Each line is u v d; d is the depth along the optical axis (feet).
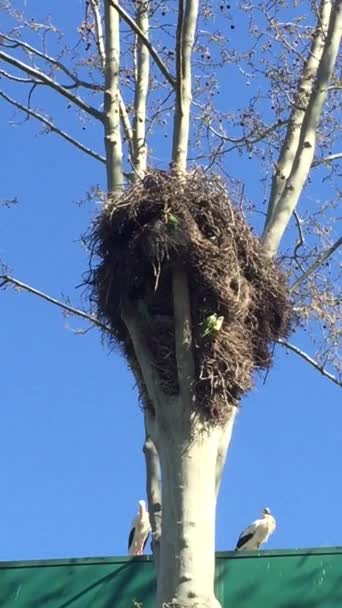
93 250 30.32
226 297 28.63
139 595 35.14
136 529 38.99
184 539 27.07
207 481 27.81
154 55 34.68
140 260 29.48
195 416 28.17
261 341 29.96
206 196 29.35
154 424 29.22
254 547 39.29
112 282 30.04
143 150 36.99
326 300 37.06
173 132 34.22
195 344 28.50
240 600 34.58
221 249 28.94
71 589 35.40
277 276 30.58
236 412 29.32
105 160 36.73
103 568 35.65
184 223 28.81
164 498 27.86
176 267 28.89
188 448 27.99
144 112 38.83
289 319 31.01
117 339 30.99
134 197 29.50
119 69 38.78
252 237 30.04
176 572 26.78
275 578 34.91
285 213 33.96
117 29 39.14
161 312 29.60
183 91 34.50
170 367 28.89
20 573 35.68
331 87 40.04
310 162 35.35
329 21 39.14
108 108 37.29
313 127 35.96
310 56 39.65
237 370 28.32
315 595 34.60
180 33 34.27
